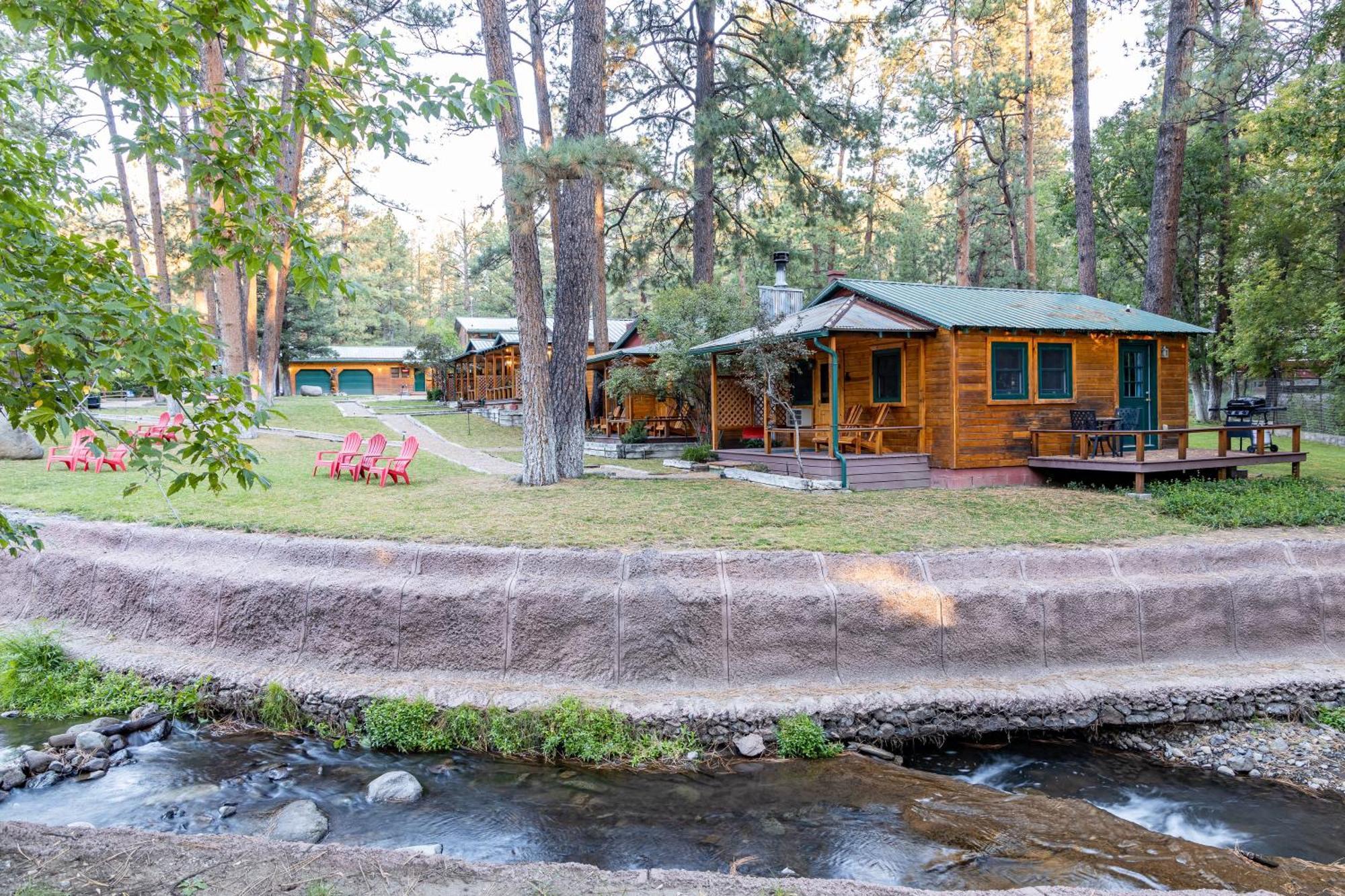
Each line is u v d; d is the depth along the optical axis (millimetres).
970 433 13984
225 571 8742
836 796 6234
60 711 7578
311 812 5836
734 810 6020
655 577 8258
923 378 14367
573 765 6758
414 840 5598
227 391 3494
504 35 13578
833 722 7109
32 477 14391
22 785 6309
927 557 8703
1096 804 6297
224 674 7809
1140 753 7141
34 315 2955
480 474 15609
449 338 51656
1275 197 20859
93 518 10594
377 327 63750
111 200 4031
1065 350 14797
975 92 28766
